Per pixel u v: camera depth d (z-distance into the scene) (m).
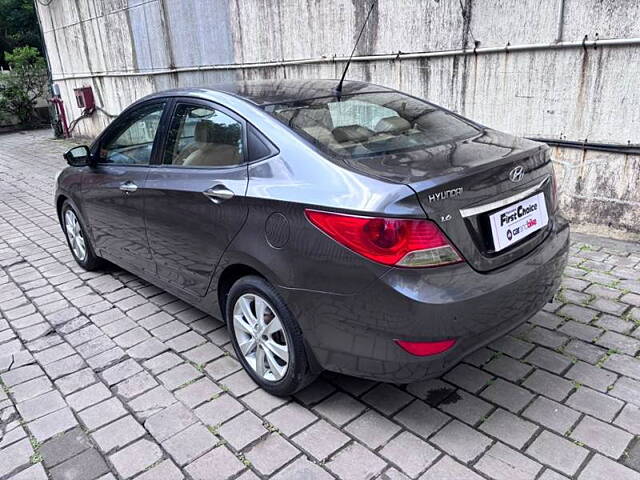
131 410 2.73
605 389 2.68
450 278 2.15
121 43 11.20
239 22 7.80
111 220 3.84
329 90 3.19
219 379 2.96
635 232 4.55
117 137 3.83
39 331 3.63
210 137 2.96
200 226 2.90
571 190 4.86
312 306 2.36
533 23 4.65
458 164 2.31
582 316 3.37
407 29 5.60
